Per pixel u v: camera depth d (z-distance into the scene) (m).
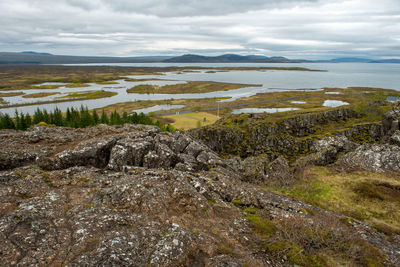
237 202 21.11
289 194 28.84
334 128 65.75
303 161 39.22
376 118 74.50
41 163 23.75
